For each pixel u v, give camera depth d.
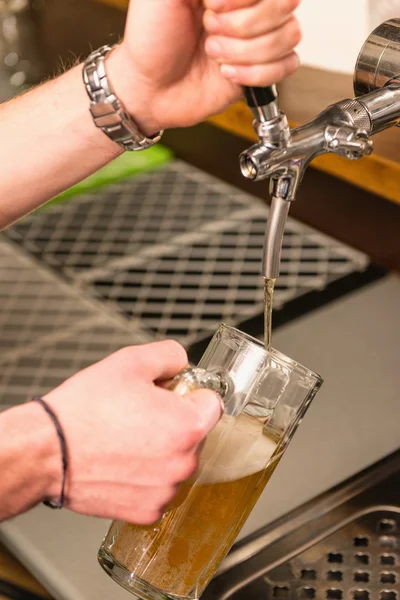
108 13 1.55
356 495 0.84
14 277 1.24
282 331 1.11
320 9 1.13
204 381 0.63
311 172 1.30
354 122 0.62
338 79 1.15
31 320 1.14
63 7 1.66
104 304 1.17
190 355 1.05
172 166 1.55
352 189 1.24
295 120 1.03
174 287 1.20
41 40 1.77
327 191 1.28
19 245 1.33
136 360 0.63
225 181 1.49
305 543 0.79
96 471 0.62
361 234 1.26
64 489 0.63
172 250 1.29
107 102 0.73
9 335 1.11
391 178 0.97
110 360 0.63
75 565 0.79
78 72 0.81
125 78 0.72
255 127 0.57
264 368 0.63
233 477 0.64
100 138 0.80
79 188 1.48
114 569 0.69
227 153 1.45
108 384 0.61
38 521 0.84
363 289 1.19
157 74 0.69
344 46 1.12
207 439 0.63
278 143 0.57
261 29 0.53
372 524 0.81
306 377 0.64
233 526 0.66
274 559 0.77
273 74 0.55
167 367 0.64
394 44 0.73
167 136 1.57
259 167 0.56
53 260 1.28
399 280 1.21
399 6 1.01
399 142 1.01
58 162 0.81
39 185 0.83
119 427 0.60
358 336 1.10
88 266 1.26
